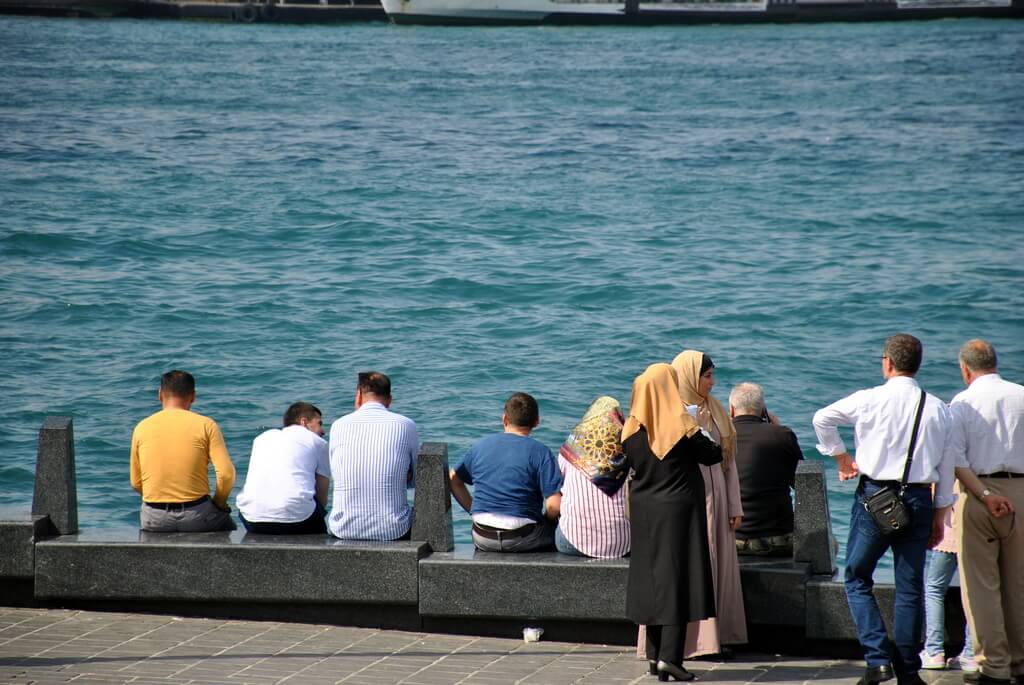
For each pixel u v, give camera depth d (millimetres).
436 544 21609
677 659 18844
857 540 18531
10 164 131250
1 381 52812
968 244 98500
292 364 57594
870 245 97750
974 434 18688
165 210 106375
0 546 22016
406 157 147000
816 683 18828
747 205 117750
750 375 57875
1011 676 18938
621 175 135500
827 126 181250
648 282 79688
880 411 18266
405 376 55844
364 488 21766
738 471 21109
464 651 20297
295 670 19109
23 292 71625
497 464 21422
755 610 20203
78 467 41281
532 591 20750
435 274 81625
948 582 19922
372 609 21484
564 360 59625
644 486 19188
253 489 22359
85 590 21938
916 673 18406
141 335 62406
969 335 67062
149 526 22500
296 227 100500
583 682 18781
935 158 153000
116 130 163125
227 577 21578
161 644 20344
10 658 19516
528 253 91312
